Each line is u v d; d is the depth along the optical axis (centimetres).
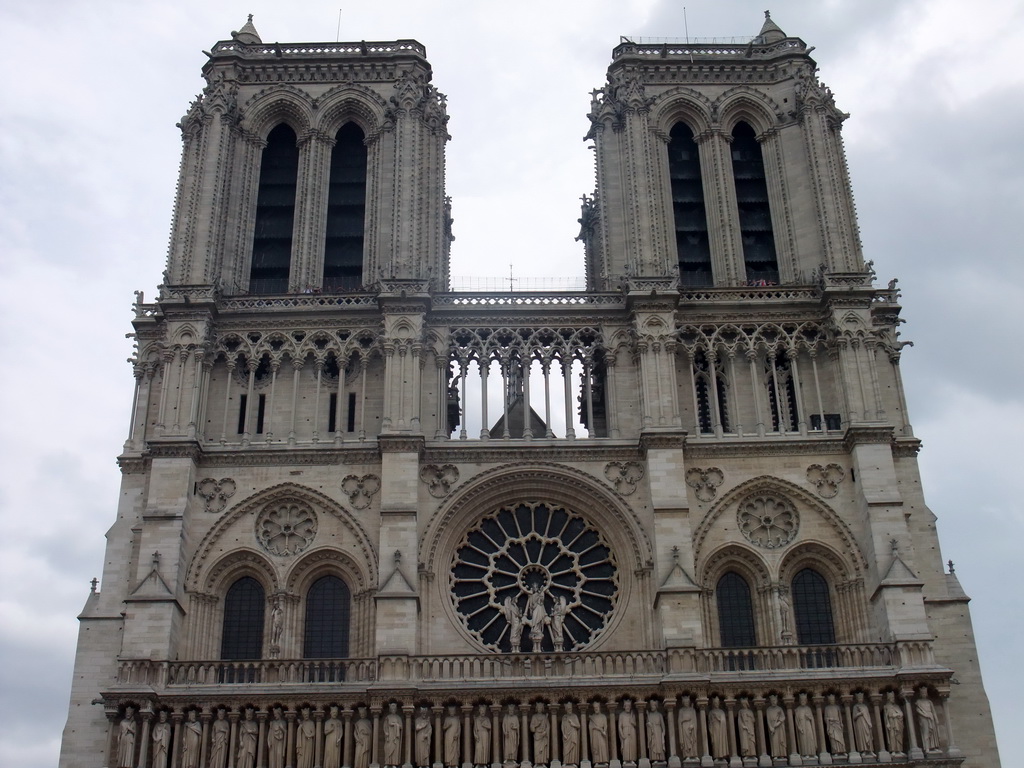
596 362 8056
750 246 8675
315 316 7950
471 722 6656
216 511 7431
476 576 7425
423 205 8338
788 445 7619
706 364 8031
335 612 7344
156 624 6919
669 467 7425
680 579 7062
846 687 6750
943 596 7375
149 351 8081
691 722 6631
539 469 7556
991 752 6994
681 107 8975
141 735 6594
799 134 8744
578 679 6725
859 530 7412
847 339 7831
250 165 8681
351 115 8931
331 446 7550
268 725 6681
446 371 7900
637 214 8225
